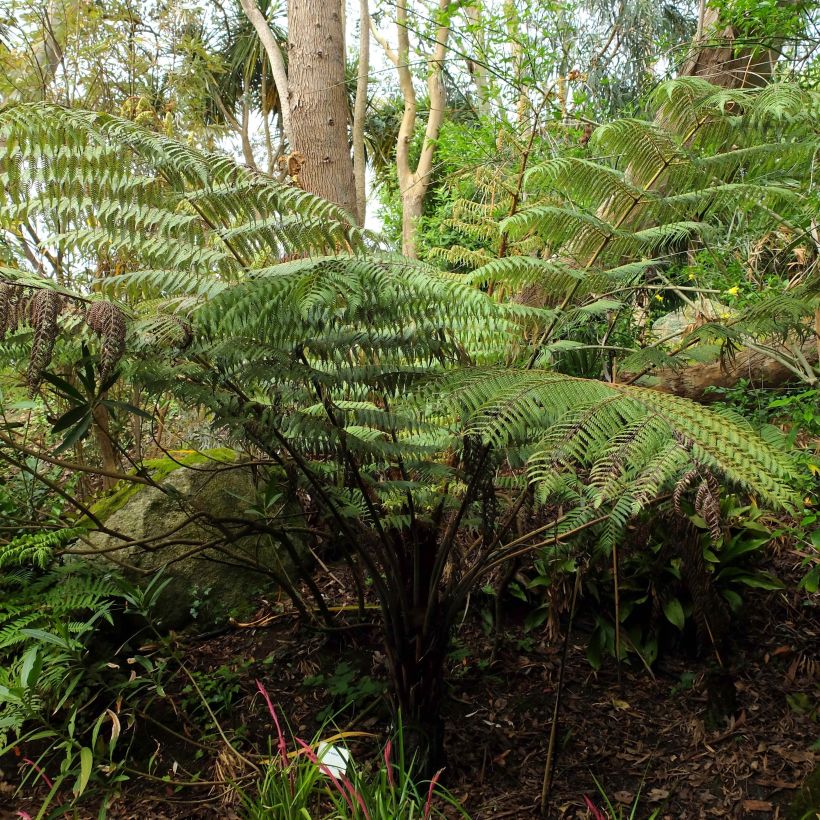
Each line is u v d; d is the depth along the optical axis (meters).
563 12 4.75
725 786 2.08
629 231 2.26
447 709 2.40
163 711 2.40
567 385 1.63
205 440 3.73
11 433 2.87
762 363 3.66
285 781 1.78
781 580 2.86
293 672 2.58
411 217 6.68
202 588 2.83
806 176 2.45
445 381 1.73
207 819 1.97
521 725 2.35
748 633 2.72
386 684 2.38
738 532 2.77
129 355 1.91
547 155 3.89
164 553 2.80
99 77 4.02
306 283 1.64
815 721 2.30
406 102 7.35
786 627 2.71
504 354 2.16
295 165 3.90
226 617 2.87
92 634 2.51
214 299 1.66
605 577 2.66
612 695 2.49
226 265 1.89
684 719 2.37
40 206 1.82
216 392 2.03
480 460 1.90
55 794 2.09
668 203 2.17
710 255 3.17
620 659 2.61
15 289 1.62
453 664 2.61
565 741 2.24
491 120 4.49
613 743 2.27
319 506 2.47
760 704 2.40
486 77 5.41
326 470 2.23
